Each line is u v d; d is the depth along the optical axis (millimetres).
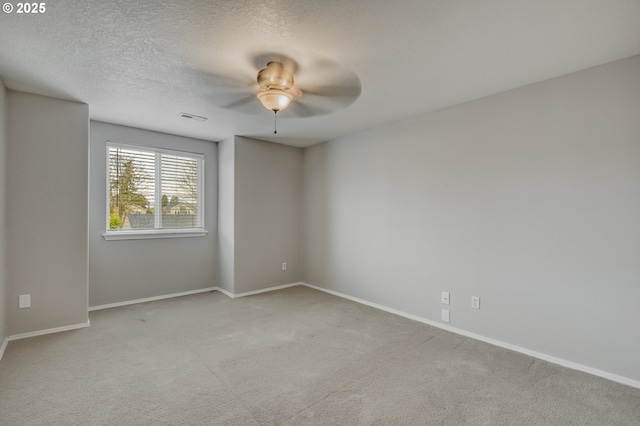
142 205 4055
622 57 2170
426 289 3342
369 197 3980
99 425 1717
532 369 2355
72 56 2168
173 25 1815
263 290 4621
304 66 2303
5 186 2674
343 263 4352
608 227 2240
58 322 2988
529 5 1638
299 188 5039
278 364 2420
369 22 1787
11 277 2746
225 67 2326
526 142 2623
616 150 2209
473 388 2104
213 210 4660
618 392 2062
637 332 2129
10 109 2729
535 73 2408
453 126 3111
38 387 2062
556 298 2467
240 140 4367
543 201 2531
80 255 3094
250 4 1632
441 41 1978
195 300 4121
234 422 1756
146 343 2775
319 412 1848
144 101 3021
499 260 2783
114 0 1594
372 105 3109
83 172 3086
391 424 1750
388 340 2879
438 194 3238
